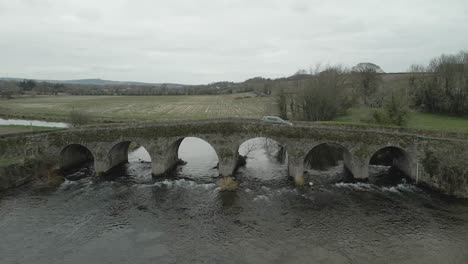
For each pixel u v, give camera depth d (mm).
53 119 84125
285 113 68875
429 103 61906
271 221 29031
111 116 81750
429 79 64312
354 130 37562
